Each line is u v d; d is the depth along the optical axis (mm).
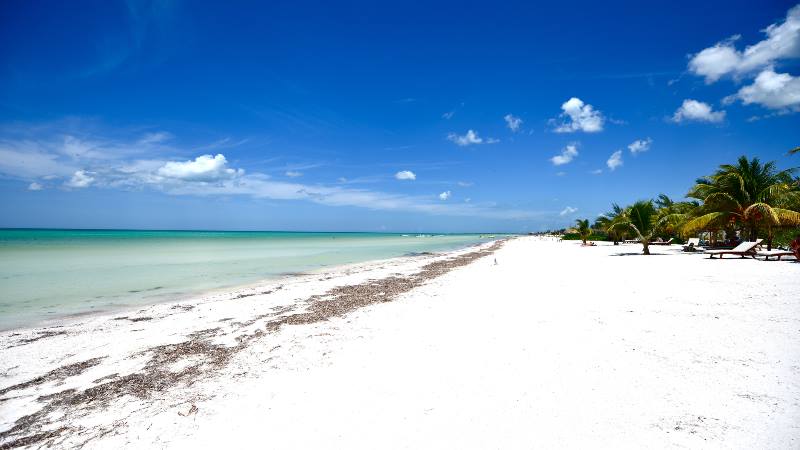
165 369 6887
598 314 9273
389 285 16812
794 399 4711
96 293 14883
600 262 23859
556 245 58250
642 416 4453
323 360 6949
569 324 8453
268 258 33156
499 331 8172
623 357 6312
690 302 10266
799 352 6250
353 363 6695
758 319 8320
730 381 5266
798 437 3912
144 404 5488
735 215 28391
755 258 22922
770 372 5516
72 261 26109
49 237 79688
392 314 10578
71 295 14398
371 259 33906
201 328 9719
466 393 5266
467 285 15766
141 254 34281
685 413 4480
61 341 8648
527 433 4215
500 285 15125
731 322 8141
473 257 35688
